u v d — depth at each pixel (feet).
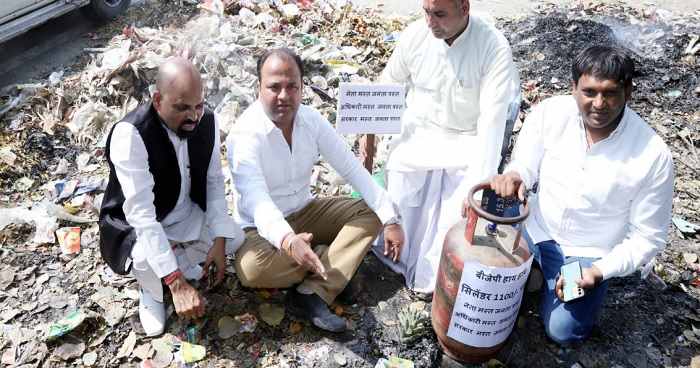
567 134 8.10
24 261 10.07
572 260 8.50
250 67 14.75
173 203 8.57
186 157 8.32
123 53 14.87
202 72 14.38
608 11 21.35
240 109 13.84
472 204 7.29
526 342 8.96
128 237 8.28
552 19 19.34
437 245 9.35
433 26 8.68
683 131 14.19
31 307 9.21
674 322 9.32
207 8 18.44
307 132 8.75
